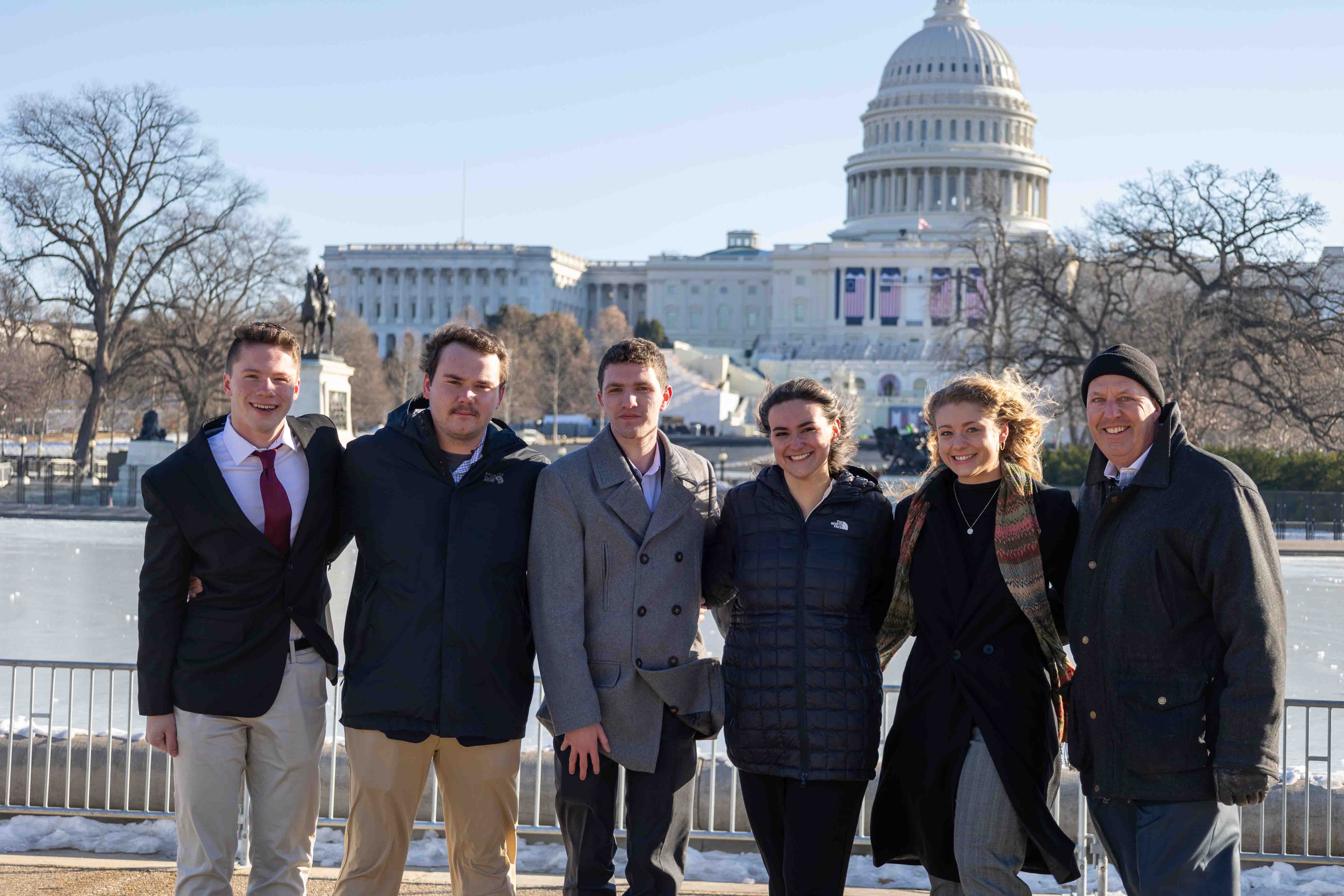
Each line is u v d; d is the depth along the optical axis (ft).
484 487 21.88
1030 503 20.94
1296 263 185.68
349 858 22.07
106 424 370.12
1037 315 217.56
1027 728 20.83
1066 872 20.39
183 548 21.58
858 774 21.40
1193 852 19.38
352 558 108.99
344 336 342.64
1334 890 26.55
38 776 30.73
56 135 214.69
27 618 71.00
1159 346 181.57
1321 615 79.15
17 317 215.31
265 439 22.04
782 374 458.91
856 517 22.00
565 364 428.97
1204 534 19.33
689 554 22.04
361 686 21.36
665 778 21.81
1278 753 19.95
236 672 21.47
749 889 26.17
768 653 21.58
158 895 24.67
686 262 620.90
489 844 22.38
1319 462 164.35
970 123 557.74
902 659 61.67
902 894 26.50
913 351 482.28
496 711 21.39
